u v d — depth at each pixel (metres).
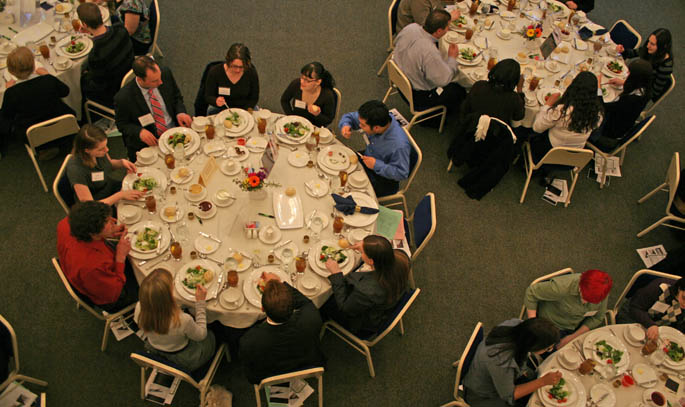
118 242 3.15
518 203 4.65
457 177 4.80
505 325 2.73
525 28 5.04
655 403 2.66
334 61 5.70
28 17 4.57
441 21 4.39
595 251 4.37
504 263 4.22
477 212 4.55
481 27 5.11
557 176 4.89
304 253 3.06
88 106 4.77
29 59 3.77
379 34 6.11
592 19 6.70
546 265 4.23
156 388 3.25
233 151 3.57
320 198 3.36
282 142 3.69
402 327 3.68
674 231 4.54
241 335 3.05
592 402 2.66
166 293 2.50
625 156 5.14
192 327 2.66
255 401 3.26
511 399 2.68
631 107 4.25
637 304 3.16
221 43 5.71
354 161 3.58
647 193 4.84
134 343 3.46
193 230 3.11
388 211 3.59
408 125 4.76
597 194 4.79
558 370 2.68
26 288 3.68
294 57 5.67
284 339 2.62
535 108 4.39
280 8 6.24
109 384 3.28
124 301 3.15
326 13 6.27
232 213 3.22
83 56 4.31
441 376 3.52
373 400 3.37
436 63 4.46
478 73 4.59
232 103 4.28
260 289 2.87
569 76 4.68
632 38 5.20
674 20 6.83
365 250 2.77
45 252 3.89
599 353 2.83
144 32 4.91
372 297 2.81
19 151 4.50
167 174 3.40
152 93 3.87
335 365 3.49
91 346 3.43
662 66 4.80
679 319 3.01
